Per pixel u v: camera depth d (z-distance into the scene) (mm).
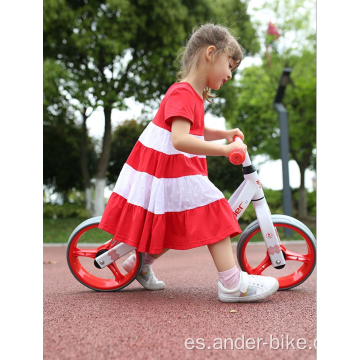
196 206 2094
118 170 13062
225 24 2518
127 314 1883
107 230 2217
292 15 11250
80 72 9359
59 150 12273
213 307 2004
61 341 1541
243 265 2457
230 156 2027
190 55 2229
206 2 9438
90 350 1449
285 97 11328
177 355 1398
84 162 11203
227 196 10867
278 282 2230
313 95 10602
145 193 2158
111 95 9078
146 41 9148
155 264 4160
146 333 1608
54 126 11812
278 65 11406
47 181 12906
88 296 2312
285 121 7516
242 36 10531
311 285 2586
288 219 2436
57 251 6020
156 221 2105
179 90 2121
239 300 2100
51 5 8180
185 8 8930
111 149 12898
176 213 2121
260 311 1918
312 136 11375
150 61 9078
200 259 4676
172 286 2660
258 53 11344
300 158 12078
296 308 1973
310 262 2412
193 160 2178
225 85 10469
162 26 8781
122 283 2451
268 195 12047
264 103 11594
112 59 9109
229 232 2049
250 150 12680
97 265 2402
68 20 8492
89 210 10992
